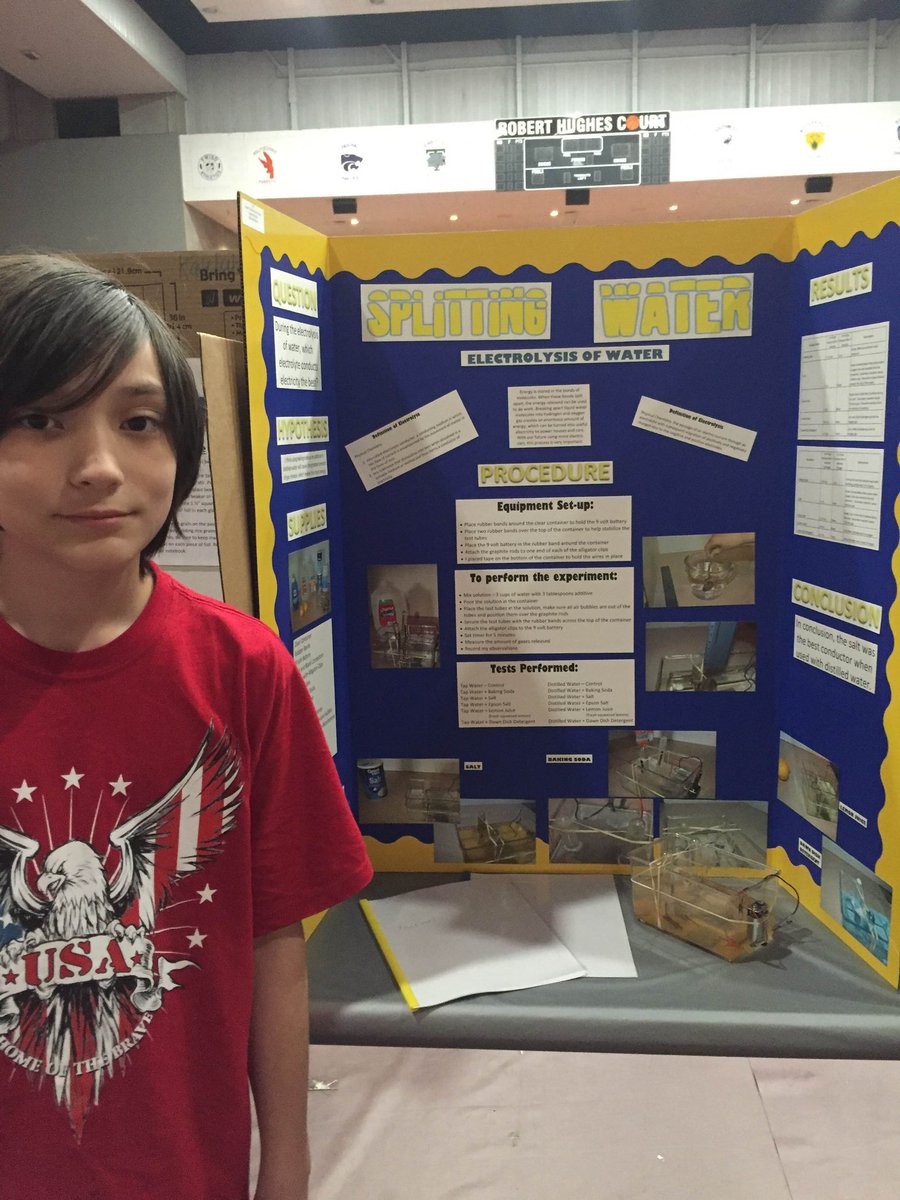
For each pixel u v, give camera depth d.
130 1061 0.56
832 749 0.96
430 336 1.03
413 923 1.01
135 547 0.51
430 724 1.12
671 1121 1.56
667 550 1.05
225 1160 0.60
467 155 4.42
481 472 1.06
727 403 1.02
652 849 1.06
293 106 5.66
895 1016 0.82
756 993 0.86
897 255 0.82
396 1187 1.42
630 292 1.01
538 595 1.08
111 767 0.54
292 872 0.64
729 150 4.30
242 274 0.81
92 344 0.45
